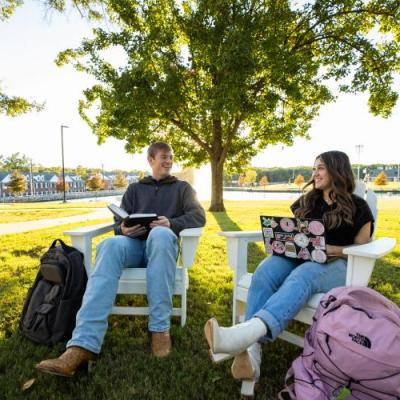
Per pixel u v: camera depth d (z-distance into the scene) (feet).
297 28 39.11
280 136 43.42
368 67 38.91
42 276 7.97
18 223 33.06
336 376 4.94
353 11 37.68
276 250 6.98
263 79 37.50
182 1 42.57
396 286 11.43
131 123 39.27
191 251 7.95
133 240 8.04
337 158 7.28
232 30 33.81
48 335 7.40
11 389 5.87
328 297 5.63
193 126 43.65
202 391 5.87
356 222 6.93
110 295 6.74
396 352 4.66
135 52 37.37
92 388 5.92
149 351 7.32
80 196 208.74
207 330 5.19
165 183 9.43
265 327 5.57
